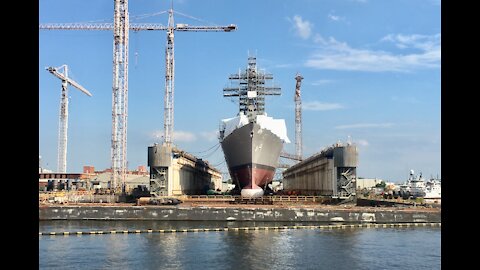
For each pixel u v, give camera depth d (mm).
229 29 114938
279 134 97375
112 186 97312
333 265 29875
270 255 33281
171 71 108875
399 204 67062
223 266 29391
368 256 32906
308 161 99938
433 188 90562
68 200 78938
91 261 30969
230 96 104375
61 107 142875
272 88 104312
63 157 141250
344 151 71688
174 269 28516
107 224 54000
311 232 46781
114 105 99438
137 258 32031
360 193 95125
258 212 57000
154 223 55188
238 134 79500
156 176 75312
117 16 100500
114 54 99875
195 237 42656
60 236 43469
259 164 80438
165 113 107375
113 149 98438
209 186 131000
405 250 35438
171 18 109938
